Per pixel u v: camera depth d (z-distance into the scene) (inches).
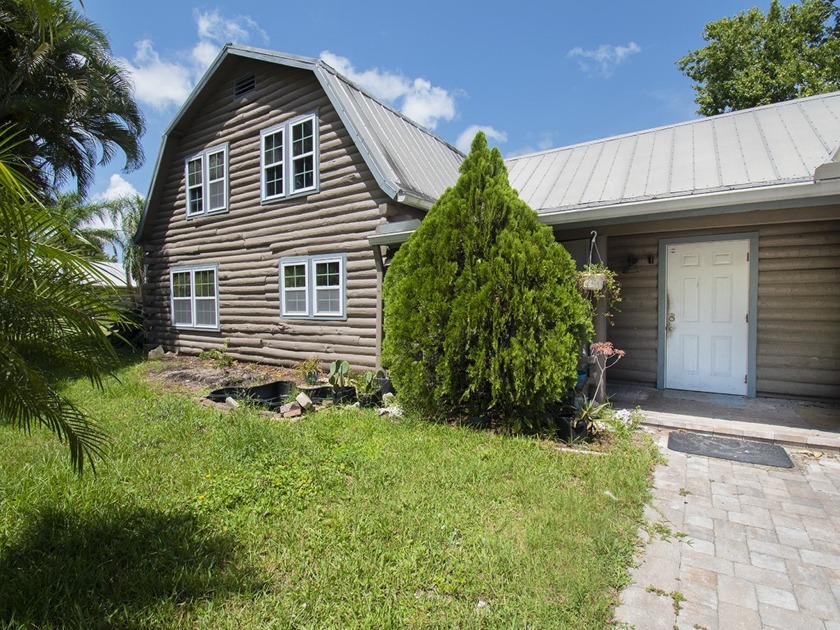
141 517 113.9
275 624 79.4
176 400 235.3
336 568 95.1
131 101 456.1
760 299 239.3
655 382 266.7
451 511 119.3
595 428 187.9
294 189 358.9
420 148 375.6
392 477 140.7
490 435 185.2
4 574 90.7
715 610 84.5
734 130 276.8
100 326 89.4
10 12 331.0
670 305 261.4
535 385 179.6
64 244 83.3
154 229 483.8
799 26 607.2
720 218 208.5
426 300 203.5
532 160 353.7
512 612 82.4
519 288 186.9
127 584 88.7
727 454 165.2
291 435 178.9
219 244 418.0
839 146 208.2
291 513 118.4
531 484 134.5
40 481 130.1
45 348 85.7
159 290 484.4
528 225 196.1
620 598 88.0
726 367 247.6
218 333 426.9
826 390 226.7
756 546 106.0
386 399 243.9
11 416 84.8
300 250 355.9
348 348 331.0
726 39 633.6
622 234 247.9
